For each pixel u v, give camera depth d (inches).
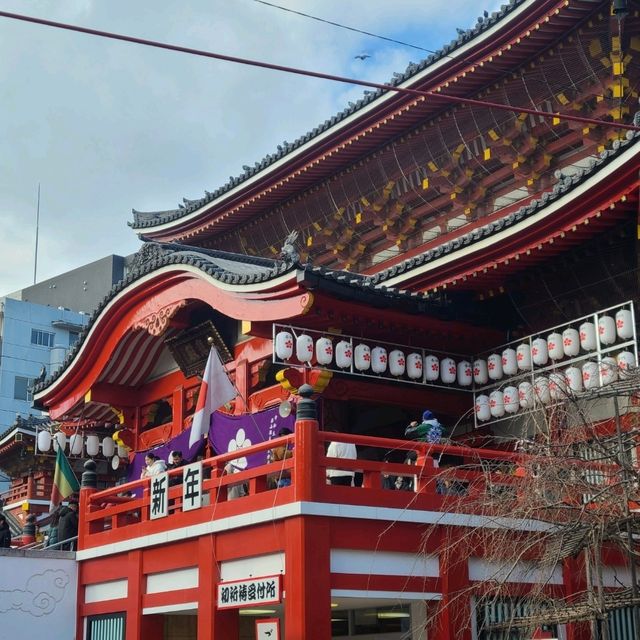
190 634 853.8
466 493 725.3
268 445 712.4
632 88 1095.0
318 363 894.4
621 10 733.9
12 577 861.2
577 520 590.6
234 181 1501.0
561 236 848.9
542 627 719.1
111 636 848.3
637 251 860.6
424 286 941.8
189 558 768.3
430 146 1275.8
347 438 699.4
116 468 1193.4
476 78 1169.4
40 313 2783.0
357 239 1453.0
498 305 991.6
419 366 954.7
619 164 770.2
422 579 709.9
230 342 1029.2
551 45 1107.9
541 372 910.4
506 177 1239.5
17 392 2689.5
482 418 961.5
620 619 765.3
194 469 777.6
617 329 860.0
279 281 860.0
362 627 850.1
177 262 972.6
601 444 613.6
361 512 685.3
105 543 866.8
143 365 1136.2
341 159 1354.6
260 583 689.6
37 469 1638.8
